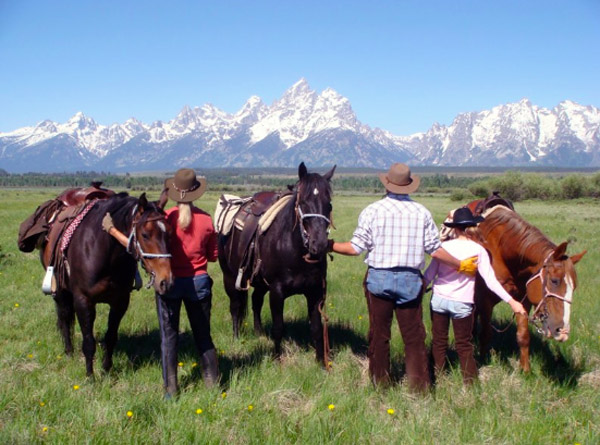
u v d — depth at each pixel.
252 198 7.29
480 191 68.56
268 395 4.77
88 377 5.36
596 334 6.93
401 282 4.92
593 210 42.25
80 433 3.97
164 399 4.70
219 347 6.54
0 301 8.75
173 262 4.81
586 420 4.45
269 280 6.08
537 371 5.70
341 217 30.23
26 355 6.16
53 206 6.83
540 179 67.19
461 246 5.12
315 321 5.93
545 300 5.09
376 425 4.24
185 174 4.80
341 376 5.41
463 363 5.21
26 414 4.28
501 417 4.50
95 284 5.34
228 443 3.95
